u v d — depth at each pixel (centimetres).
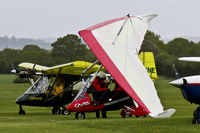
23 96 7200
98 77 6053
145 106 4412
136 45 5516
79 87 7462
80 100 5944
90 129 4416
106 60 4728
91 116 6569
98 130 4353
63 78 7381
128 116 6281
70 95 7362
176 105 9038
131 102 6194
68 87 7175
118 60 4869
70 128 4478
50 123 5044
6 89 15938
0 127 4525
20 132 4159
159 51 13788
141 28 6050
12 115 6938
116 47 5162
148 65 8038
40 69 7519
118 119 5588
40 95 7231
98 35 5206
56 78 7150
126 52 5181
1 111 7881
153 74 8056
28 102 7156
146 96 4594
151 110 4403
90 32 5141
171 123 5009
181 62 13475
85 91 6019
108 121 5141
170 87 15525
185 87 5072
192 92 5044
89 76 7125
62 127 4550
